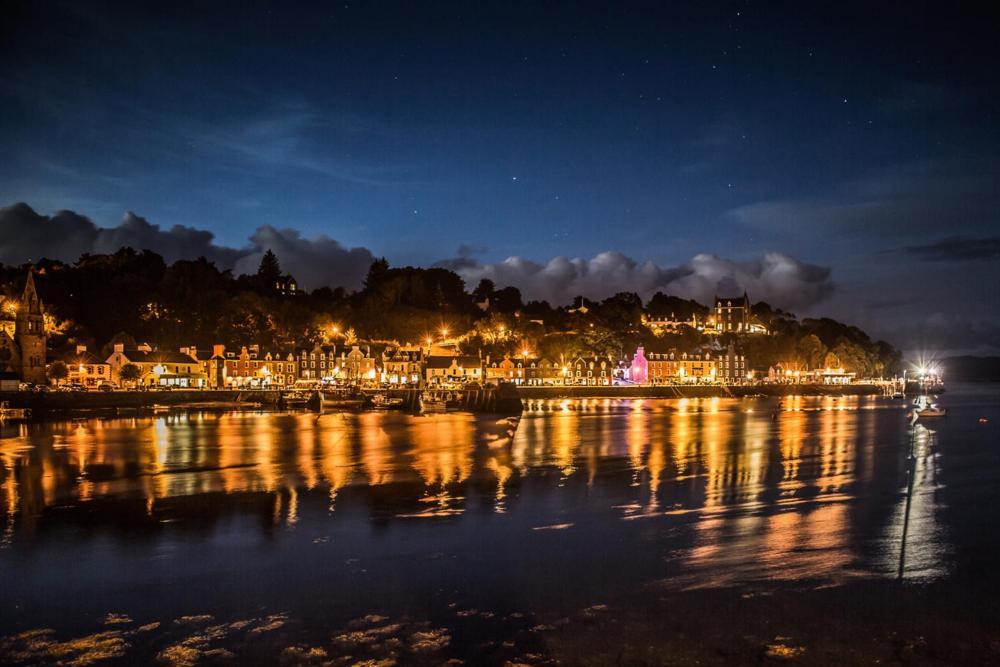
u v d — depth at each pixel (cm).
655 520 3428
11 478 4650
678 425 9500
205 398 13312
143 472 4897
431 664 1905
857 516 3519
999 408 14825
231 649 1989
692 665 1905
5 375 12200
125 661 1922
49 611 2255
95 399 11881
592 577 2562
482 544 2992
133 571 2639
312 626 2138
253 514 3556
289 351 19062
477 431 8325
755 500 3931
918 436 7956
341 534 3162
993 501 3912
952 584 2505
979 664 1931
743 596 2378
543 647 2002
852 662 1934
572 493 4134
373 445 6675
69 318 17625
